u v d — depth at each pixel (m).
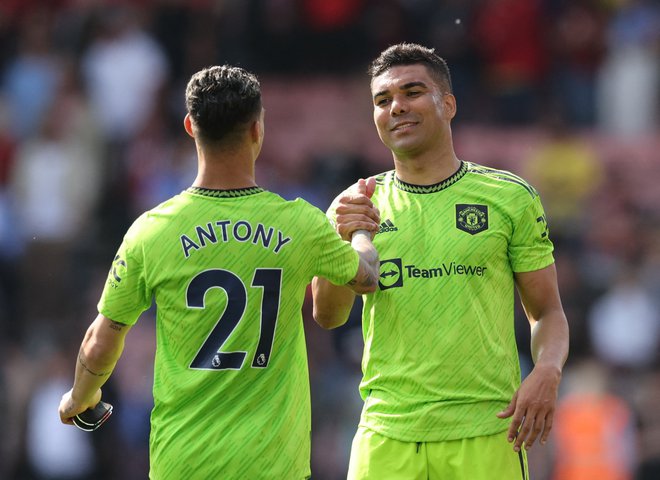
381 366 20.20
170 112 59.22
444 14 60.41
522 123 59.59
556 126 57.53
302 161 55.62
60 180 54.19
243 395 17.78
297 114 59.81
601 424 43.25
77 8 61.19
